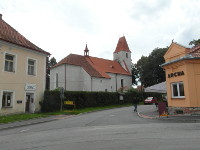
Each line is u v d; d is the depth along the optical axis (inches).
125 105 1526.8
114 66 2256.4
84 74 1740.9
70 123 578.9
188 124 456.8
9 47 824.9
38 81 958.4
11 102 829.2
